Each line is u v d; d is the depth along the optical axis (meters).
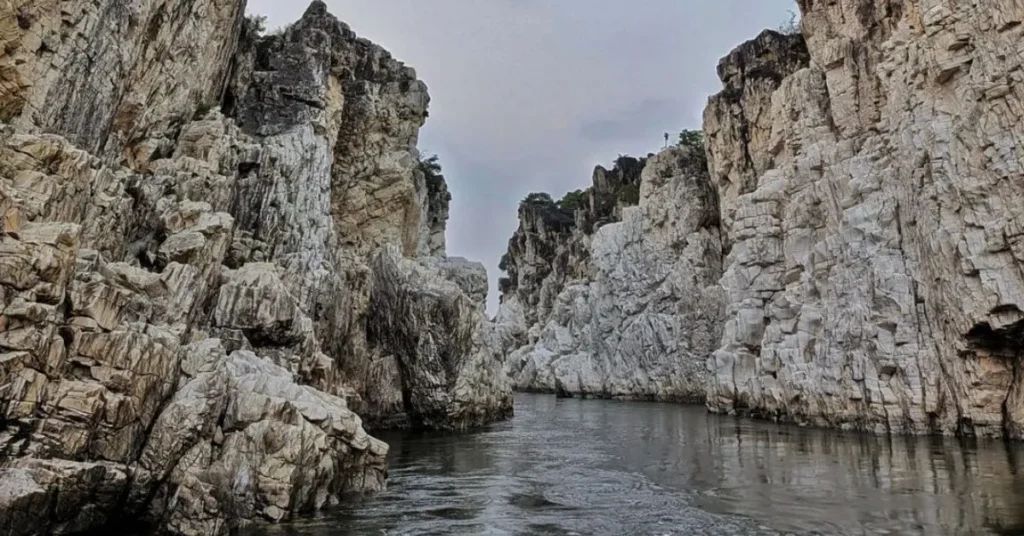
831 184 39.81
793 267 42.75
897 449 26.66
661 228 71.06
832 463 24.09
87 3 19.80
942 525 14.86
